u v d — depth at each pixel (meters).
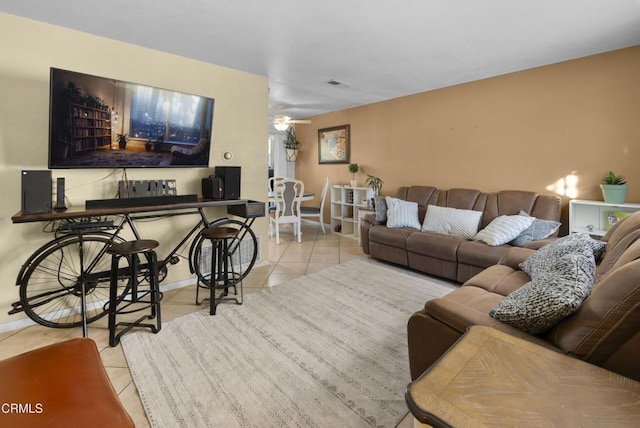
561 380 0.93
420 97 4.70
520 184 3.75
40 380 1.10
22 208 2.18
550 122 3.48
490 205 3.79
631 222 1.90
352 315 2.65
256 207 3.23
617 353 1.09
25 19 2.37
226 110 3.52
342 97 5.02
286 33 2.68
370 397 1.70
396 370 1.93
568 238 2.25
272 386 1.79
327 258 4.38
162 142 2.89
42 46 2.45
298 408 1.62
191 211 3.30
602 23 2.50
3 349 2.18
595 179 3.22
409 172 4.94
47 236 2.54
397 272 3.79
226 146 3.54
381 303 2.89
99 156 2.56
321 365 1.98
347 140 5.95
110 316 2.20
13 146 2.37
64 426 0.92
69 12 2.31
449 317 1.57
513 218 3.29
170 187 3.04
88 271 2.57
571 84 3.31
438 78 3.97
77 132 2.42
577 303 1.26
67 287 2.52
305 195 5.91
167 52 3.06
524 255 2.53
